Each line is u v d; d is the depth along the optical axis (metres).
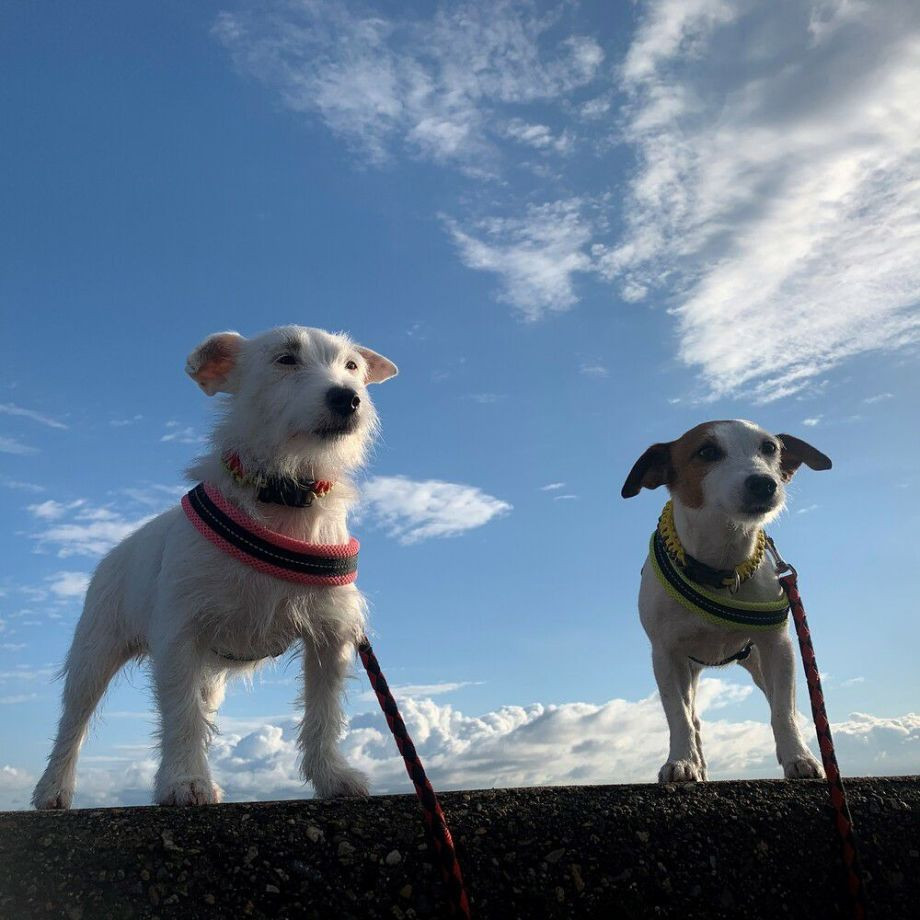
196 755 0.66
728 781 0.64
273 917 0.51
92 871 0.51
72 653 0.89
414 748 0.58
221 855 0.52
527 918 0.53
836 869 0.60
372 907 0.52
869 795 0.64
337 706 0.75
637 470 0.97
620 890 0.55
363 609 0.76
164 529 0.81
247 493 0.72
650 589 0.92
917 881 0.61
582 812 0.57
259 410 0.73
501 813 0.56
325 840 0.53
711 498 0.88
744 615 0.85
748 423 0.94
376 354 0.91
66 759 0.86
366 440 0.78
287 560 0.70
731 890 0.57
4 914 0.49
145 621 0.80
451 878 0.51
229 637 0.72
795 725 0.82
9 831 0.52
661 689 0.90
